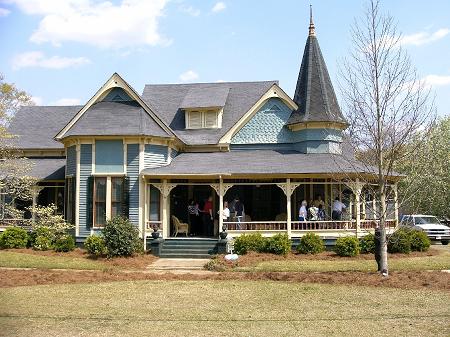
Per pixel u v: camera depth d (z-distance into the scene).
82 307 12.94
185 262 22.58
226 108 31.94
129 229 23.42
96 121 26.19
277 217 28.02
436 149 40.38
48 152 32.53
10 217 28.58
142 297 14.40
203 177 25.44
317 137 28.31
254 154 28.58
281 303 13.53
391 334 10.38
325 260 22.09
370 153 19.08
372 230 25.05
